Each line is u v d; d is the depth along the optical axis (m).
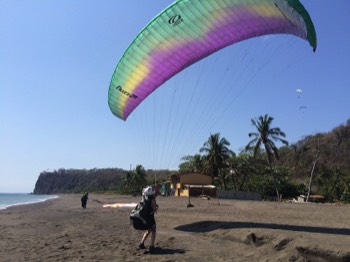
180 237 10.77
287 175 73.25
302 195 66.12
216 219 15.35
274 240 8.51
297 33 10.57
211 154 67.44
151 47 12.95
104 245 9.84
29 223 16.62
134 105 15.62
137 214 8.95
